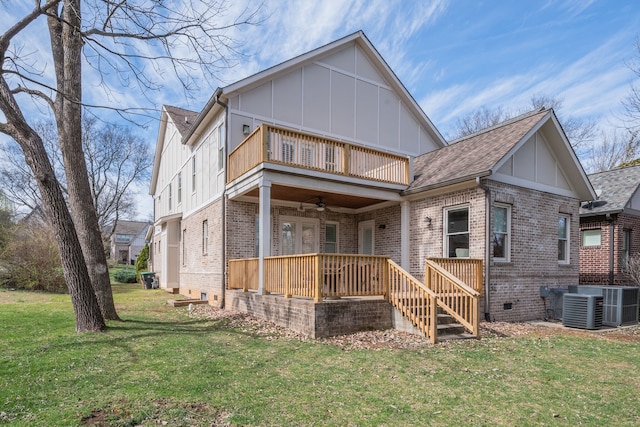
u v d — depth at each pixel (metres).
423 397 4.27
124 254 54.75
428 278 8.27
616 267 12.97
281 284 8.42
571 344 7.03
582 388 4.67
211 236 12.62
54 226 7.42
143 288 20.31
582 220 14.00
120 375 4.78
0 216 24.55
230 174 11.20
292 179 9.66
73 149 8.35
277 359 5.62
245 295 9.82
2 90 6.82
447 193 10.40
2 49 6.37
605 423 3.71
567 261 11.52
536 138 10.86
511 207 9.98
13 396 4.05
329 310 7.23
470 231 9.70
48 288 17.28
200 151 14.59
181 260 17.33
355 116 13.91
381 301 7.90
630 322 9.45
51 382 4.50
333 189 10.38
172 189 19.70
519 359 5.91
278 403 4.00
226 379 4.70
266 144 9.21
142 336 7.00
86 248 8.51
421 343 6.81
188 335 7.16
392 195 11.47
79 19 6.96
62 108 8.26
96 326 7.50
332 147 10.38
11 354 5.65
